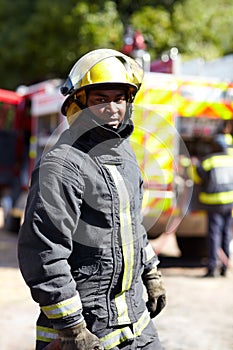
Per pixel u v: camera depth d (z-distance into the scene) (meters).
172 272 13.44
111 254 3.95
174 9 28.62
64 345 3.70
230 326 9.27
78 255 3.92
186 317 9.70
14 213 18.72
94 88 4.05
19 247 3.77
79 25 28.30
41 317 4.04
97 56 4.11
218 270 13.59
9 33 29.98
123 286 4.00
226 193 12.73
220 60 16.30
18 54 29.81
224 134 13.09
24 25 29.95
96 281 3.93
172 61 14.23
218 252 12.88
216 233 12.80
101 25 28.08
